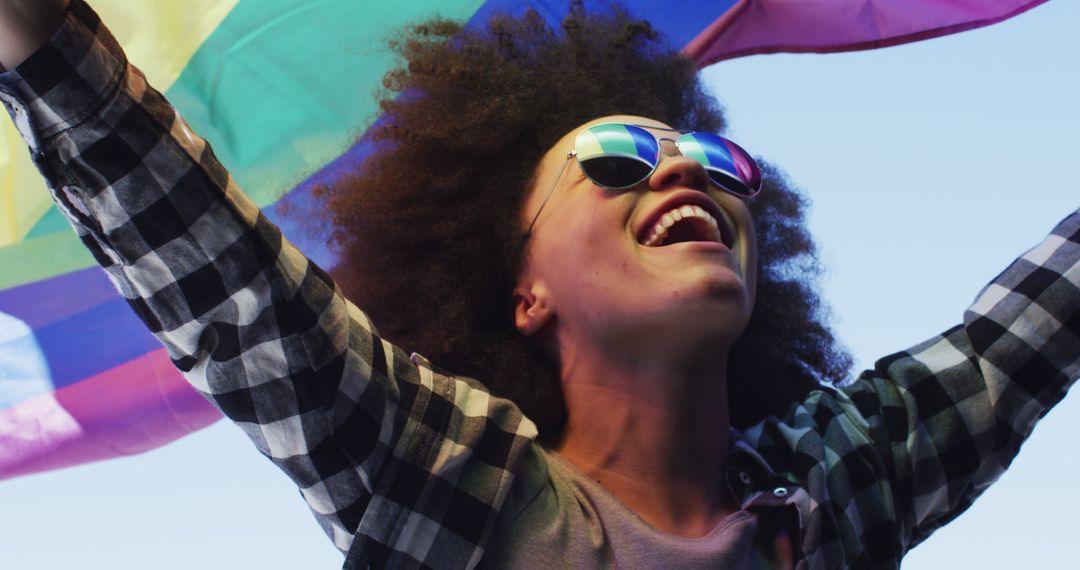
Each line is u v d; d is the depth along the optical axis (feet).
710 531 4.04
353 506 3.86
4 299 5.46
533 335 4.42
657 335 4.07
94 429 5.65
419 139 4.78
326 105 5.34
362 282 4.75
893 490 4.30
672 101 5.28
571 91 4.89
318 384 3.77
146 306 3.73
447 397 3.95
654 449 4.11
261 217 3.73
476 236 4.65
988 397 4.45
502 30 5.08
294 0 5.28
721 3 5.70
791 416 4.36
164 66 5.22
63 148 3.55
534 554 3.82
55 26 3.47
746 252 4.31
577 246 4.25
